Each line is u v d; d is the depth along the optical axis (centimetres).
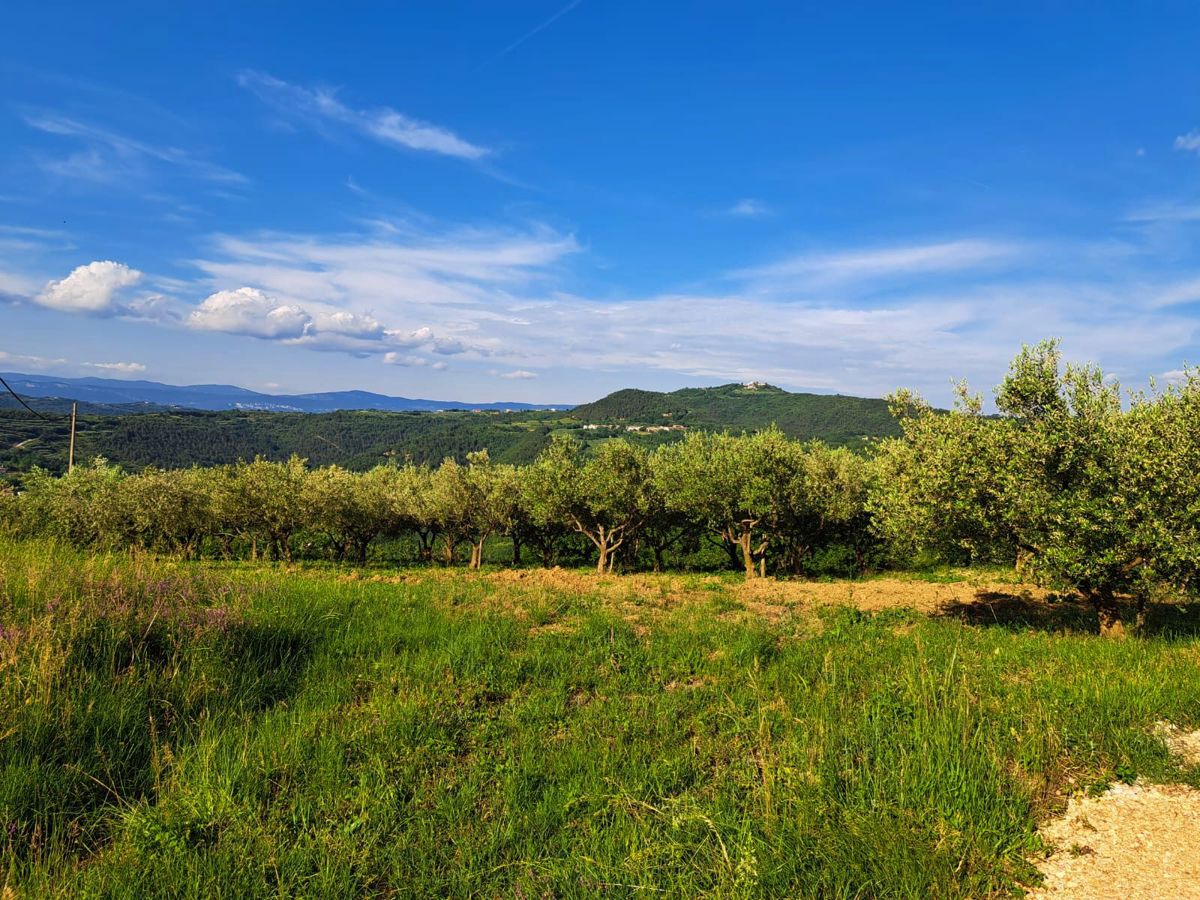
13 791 521
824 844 497
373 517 3691
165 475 3334
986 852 495
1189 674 884
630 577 2175
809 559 3516
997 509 1198
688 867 482
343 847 500
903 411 1390
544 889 464
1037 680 879
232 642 902
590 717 775
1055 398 1189
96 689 684
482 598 1529
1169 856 493
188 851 483
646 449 3120
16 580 917
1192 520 1070
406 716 744
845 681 898
